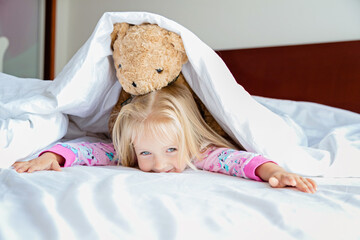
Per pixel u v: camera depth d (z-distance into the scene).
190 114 1.00
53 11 2.58
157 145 0.92
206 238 0.44
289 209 0.55
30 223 0.44
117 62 0.94
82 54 0.91
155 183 0.68
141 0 2.47
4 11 2.32
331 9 1.87
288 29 1.99
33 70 2.55
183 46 0.92
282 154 0.93
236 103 0.92
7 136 0.84
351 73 1.77
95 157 0.98
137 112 0.94
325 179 0.90
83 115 1.07
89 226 0.43
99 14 2.63
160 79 0.93
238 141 1.04
